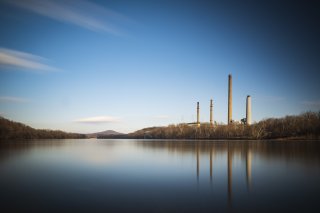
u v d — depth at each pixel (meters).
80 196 21.69
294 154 58.66
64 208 18.42
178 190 23.61
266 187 24.88
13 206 18.91
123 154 62.56
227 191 23.30
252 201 19.98
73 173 33.66
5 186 25.67
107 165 41.22
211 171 34.78
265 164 41.56
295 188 24.41
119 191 23.39
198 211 17.69
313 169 36.06
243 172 33.62
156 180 28.62
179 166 39.75
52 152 68.88
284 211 17.64
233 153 63.00
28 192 23.11
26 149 80.75
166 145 111.12
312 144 100.75
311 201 19.91
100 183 27.05
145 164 42.62
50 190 23.89
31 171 35.25
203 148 84.31
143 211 17.73
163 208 18.31
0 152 68.50
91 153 66.06
